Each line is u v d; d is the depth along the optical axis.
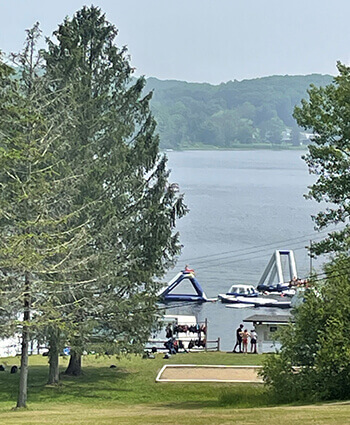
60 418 36.25
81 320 55.03
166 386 55.09
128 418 34.75
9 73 46.06
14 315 46.62
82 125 55.34
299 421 29.23
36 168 48.69
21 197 43.69
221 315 120.25
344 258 50.22
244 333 75.12
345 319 43.62
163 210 59.75
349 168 53.69
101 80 60.53
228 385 55.09
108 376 59.00
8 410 44.38
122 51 61.44
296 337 45.25
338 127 54.50
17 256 42.34
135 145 59.25
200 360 67.38
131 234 57.94
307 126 55.66
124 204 58.22
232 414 34.75
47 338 51.81
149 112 61.28
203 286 148.12
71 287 48.66
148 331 57.78
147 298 57.22
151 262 58.47
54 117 48.53
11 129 46.75
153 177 60.62
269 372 45.00
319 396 42.75
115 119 57.78
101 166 55.69
